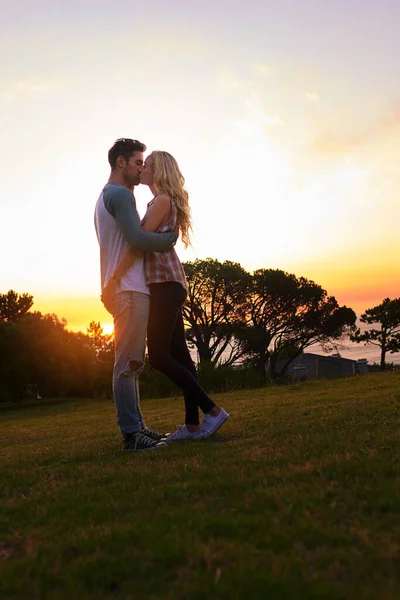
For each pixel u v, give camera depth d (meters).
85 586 1.32
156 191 3.67
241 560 1.38
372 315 38.12
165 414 8.30
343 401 5.85
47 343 32.06
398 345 37.62
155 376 21.62
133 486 2.31
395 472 2.10
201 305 34.41
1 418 20.67
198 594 1.22
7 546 1.70
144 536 1.61
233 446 3.15
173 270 3.56
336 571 1.29
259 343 34.19
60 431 7.63
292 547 1.46
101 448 3.84
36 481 2.78
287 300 34.47
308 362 42.78
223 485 2.16
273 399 8.38
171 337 3.70
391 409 4.21
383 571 1.27
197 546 1.49
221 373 20.05
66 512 2.01
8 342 31.11
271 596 1.18
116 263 3.56
